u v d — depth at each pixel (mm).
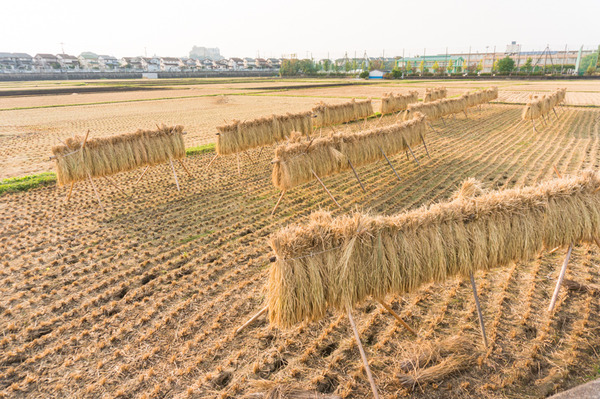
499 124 20031
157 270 6656
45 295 5867
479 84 52594
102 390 4215
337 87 53125
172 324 5250
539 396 3877
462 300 5539
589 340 4621
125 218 8969
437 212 4609
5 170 13000
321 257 4277
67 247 7484
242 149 12594
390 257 4398
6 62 110875
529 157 13047
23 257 7070
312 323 5168
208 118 25766
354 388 4109
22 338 5027
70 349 4816
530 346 4578
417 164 12836
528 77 64250
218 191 10836
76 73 91062
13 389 4199
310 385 4160
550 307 5090
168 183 11602
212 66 148375
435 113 19234
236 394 4105
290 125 14141
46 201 10047
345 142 10117
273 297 4246
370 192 10406
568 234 5008
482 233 4680
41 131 21266
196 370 4457
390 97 22062
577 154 13125
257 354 4676
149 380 4340
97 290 6082
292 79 90125
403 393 4000
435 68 88188
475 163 12719
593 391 3643
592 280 5852
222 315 5383
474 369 4285
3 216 8992
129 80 86812
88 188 11102
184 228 8391
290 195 10375
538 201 4934
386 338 4785
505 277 6035
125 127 22469
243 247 7410
